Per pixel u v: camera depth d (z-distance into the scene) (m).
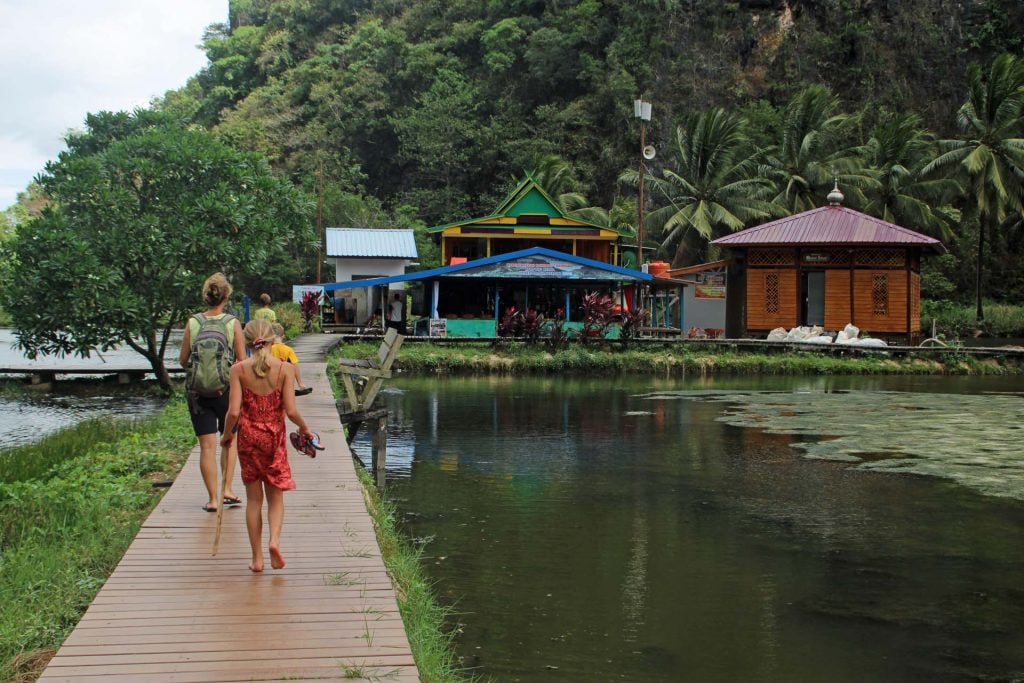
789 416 20.53
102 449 12.83
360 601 5.73
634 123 66.25
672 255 58.88
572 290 35.78
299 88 83.44
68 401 24.62
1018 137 50.03
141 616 5.41
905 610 8.16
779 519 11.32
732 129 51.81
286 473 6.23
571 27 73.94
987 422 19.66
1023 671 6.88
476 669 6.77
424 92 75.88
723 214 48.78
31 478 11.12
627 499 12.36
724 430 18.50
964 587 8.78
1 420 21.14
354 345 31.75
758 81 68.38
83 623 5.27
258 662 4.76
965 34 68.19
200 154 26.41
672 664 6.93
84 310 24.16
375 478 13.32
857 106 66.31
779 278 36.34
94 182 25.23
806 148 51.31
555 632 7.53
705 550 9.93
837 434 18.00
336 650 4.94
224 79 96.69
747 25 69.56
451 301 35.62
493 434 17.94
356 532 7.37
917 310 36.56
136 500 9.24
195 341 7.70
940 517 11.46
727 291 39.44
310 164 72.19
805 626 7.75
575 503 12.11
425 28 82.75
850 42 68.38
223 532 7.28
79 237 24.83
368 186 76.75
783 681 6.65
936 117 66.50
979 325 48.88
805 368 31.56
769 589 8.67
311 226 29.45
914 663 7.01
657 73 68.25
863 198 50.16
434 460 15.20
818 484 13.38
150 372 29.50
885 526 11.01
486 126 72.44
